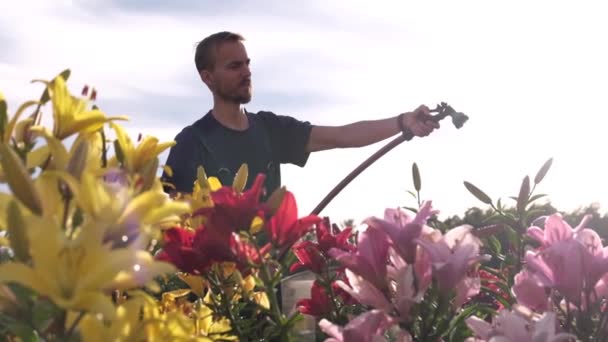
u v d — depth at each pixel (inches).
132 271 37.3
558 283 58.2
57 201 41.8
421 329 56.6
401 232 57.4
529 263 59.6
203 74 193.5
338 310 68.9
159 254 62.6
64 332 38.7
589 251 58.4
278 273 60.8
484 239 84.0
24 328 39.6
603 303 61.8
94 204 39.3
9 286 40.4
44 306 38.5
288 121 196.2
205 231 61.2
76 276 37.2
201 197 72.9
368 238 59.0
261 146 187.8
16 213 37.0
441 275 55.0
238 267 60.9
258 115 194.5
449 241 57.6
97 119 48.7
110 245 37.8
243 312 75.7
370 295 58.3
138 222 39.9
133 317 39.5
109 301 36.4
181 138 178.5
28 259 37.6
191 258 61.6
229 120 185.6
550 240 62.5
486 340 50.5
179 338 40.8
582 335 58.3
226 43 189.2
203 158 177.8
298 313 62.1
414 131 177.5
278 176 193.2
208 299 69.4
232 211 59.8
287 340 60.9
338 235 71.5
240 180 78.4
